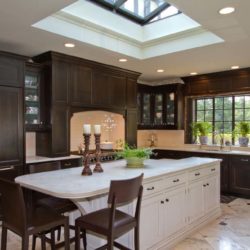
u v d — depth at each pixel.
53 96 4.25
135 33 4.29
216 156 5.39
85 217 2.27
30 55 4.34
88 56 4.40
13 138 3.76
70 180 2.52
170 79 6.47
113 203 2.03
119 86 5.40
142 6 4.14
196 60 4.63
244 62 4.77
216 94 5.79
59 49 4.02
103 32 3.91
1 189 2.21
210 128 6.04
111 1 3.79
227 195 5.27
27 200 3.31
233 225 3.67
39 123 4.30
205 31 3.78
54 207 2.64
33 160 3.99
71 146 5.10
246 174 5.05
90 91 4.81
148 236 2.70
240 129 5.53
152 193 2.76
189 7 2.61
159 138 6.84
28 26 3.11
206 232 3.44
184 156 5.84
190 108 6.41
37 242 3.12
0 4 2.56
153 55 4.41
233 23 2.98
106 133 5.83
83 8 3.53
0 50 3.92
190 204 3.38
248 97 5.62
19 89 3.84
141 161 3.24
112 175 2.74
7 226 2.21
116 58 4.51
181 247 3.02
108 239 2.05
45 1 2.52
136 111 5.81
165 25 4.11
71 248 2.94
